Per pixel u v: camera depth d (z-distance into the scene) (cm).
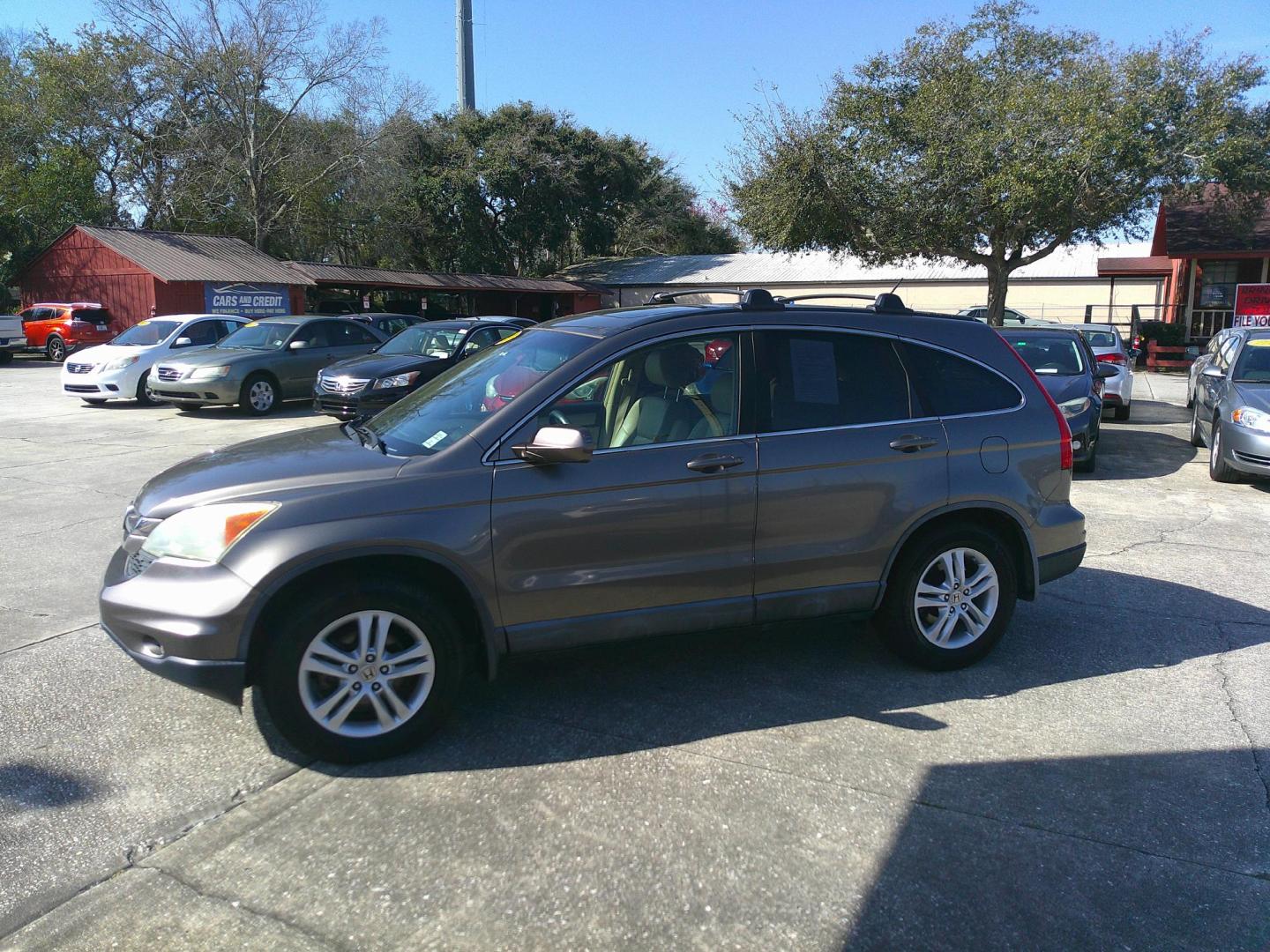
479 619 373
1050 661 474
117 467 998
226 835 319
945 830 322
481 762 368
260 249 3641
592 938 268
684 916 277
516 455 373
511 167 4078
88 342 2769
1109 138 1603
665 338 411
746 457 404
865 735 391
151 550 359
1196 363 1403
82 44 3553
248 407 1470
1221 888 293
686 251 5466
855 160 1802
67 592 576
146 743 383
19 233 3397
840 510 419
